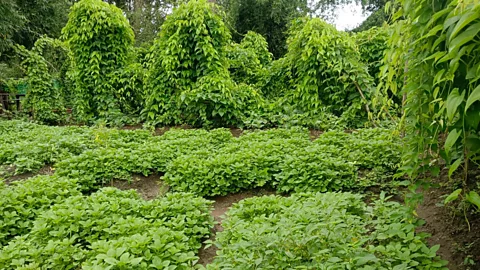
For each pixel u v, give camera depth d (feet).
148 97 24.67
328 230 7.11
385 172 12.26
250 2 49.98
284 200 10.33
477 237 7.74
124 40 27.25
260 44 33.78
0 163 15.38
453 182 9.31
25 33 45.27
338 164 12.09
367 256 6.16
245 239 7.95
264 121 21.67
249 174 12.93
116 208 9.80
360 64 22.56
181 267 7.33
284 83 26.73
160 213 9.77
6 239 9.27
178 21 23.48
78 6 25.89
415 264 6.37
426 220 9.03
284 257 6.60
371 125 18.98
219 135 18.57
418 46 6.11
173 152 15.49
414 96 6.47
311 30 23.71
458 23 3.92
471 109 4.87
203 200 10.59
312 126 21.24
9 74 37.09
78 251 7.97
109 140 17.33
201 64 23.56
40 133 19.65
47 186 11.44
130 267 6.88
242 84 24.35
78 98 26.50
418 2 5.75
